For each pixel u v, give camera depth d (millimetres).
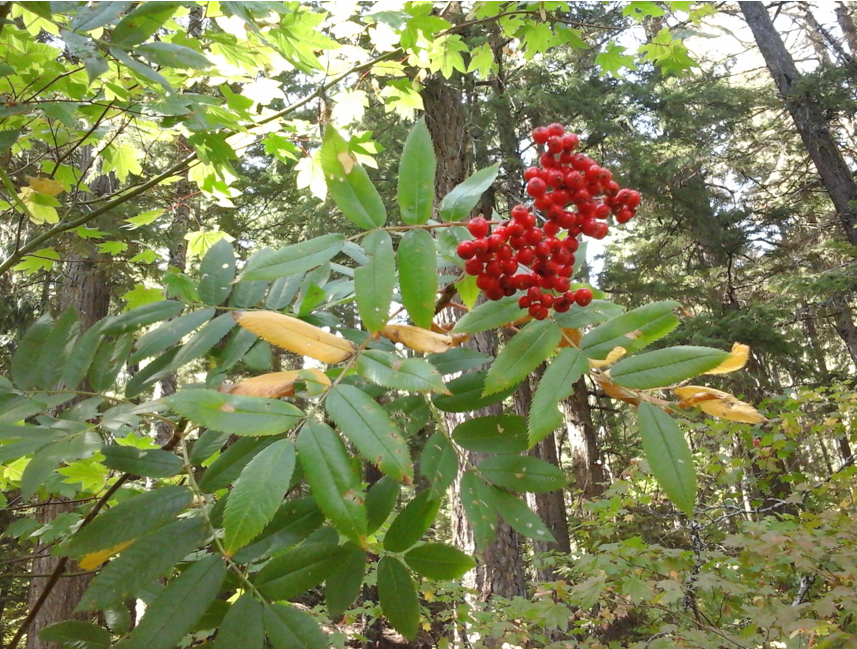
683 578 3770
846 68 13906
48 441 1273
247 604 1090
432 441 1401
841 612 3133
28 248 2303
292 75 8453
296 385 1215
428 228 1344
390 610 1235
